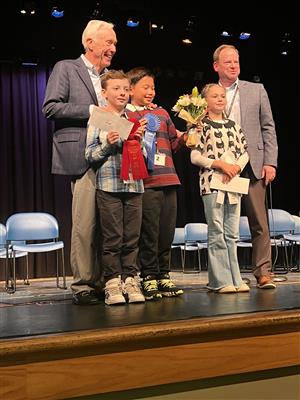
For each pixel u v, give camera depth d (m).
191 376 1.78
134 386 1.70
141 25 6.83
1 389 1.55
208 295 2.61
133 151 2.43
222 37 7.23
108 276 2.43
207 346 1.81
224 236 2.82
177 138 2.80
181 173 8.42
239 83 3.05
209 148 2.81
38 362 1.60
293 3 6.36
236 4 6.46
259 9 6.52
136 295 2.40
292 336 1.94
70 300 2.69
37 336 1.66
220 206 2.78
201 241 7.18
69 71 2.61
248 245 6.01
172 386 1.79
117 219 2.44
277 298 2.42
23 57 7.20
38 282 6.82
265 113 3.06
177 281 5.43
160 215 2.69
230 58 2.99
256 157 2.96
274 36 7.25
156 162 2.65
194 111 2.67
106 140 2.38
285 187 8.65
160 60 7.41
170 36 7.14
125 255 2.49
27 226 5.30
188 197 8.48
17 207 7.54
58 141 2.56
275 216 6.08
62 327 1.80
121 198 2.48
